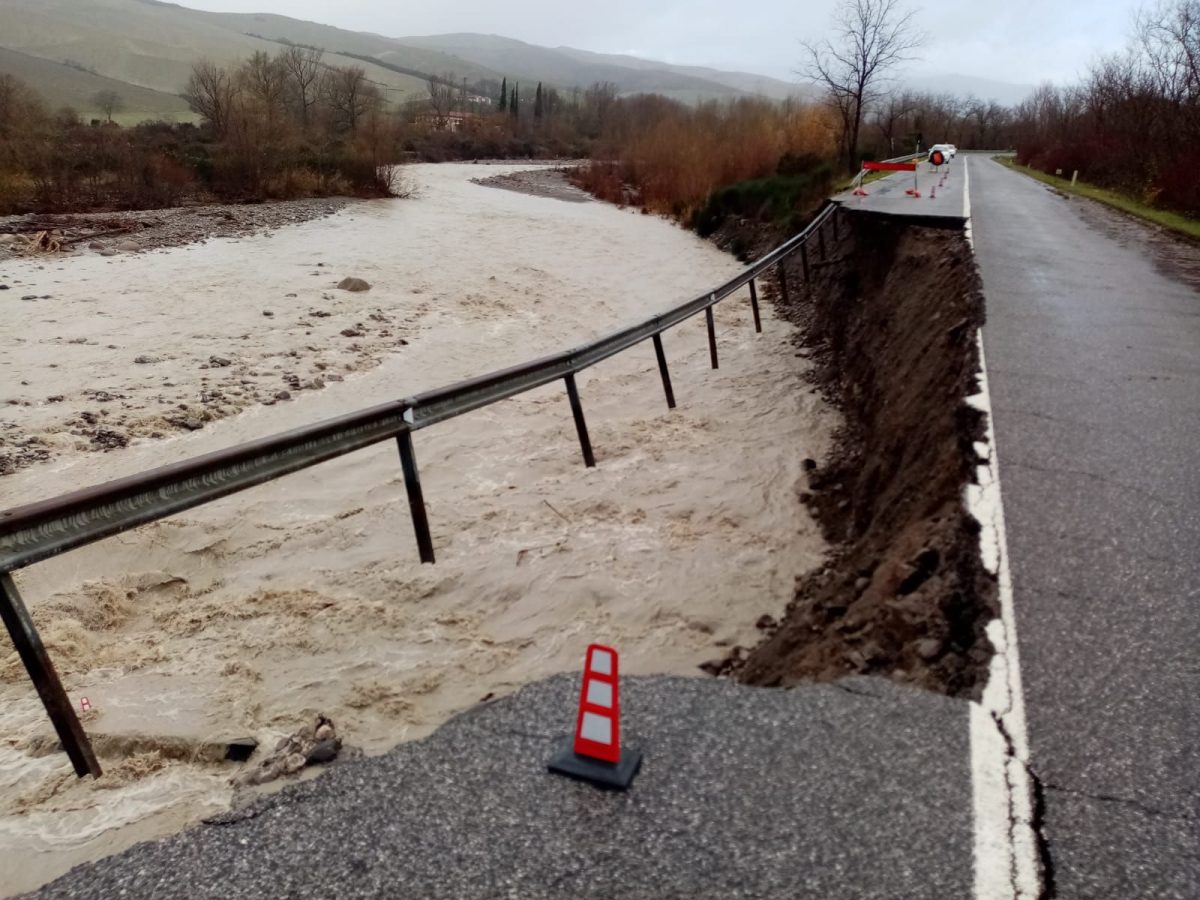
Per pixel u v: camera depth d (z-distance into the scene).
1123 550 4.60
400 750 3.20
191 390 12.19
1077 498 5.20
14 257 20.23
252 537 8.49
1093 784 2.97
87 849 4.39
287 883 2.57
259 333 15.22
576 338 16.53
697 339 16.67
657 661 6.55
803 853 2.63
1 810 4.73
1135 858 2.66
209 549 8.21
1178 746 3.17
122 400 11.64
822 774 2.99
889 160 35.62
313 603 7.29
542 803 2.86
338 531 8.66
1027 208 19.94
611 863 2.60
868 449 9.80
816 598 6.76
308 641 6.76
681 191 37.78
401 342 15.29
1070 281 11.26
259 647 6.66
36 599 7.23
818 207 22.02
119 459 9.89
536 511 9.24
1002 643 3.79
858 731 3.23
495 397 7.53
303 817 2.86
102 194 31.17
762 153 36.22
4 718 5.71
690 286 22.20
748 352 15.60
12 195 28.55
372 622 7.05
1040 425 6.34
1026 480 5.43
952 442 6.31
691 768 3.02
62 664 6.34
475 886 2.52
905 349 10.74
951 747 3.14
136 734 5.44
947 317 10.05
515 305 18.91
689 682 3.60
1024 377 7.40
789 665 5.14
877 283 14.69
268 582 7.71
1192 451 5.94
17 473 9.32
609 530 8.83
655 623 7.15
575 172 60.38
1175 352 8.27
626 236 30.78
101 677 6.20
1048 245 14.16
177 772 5.13
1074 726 3.27
